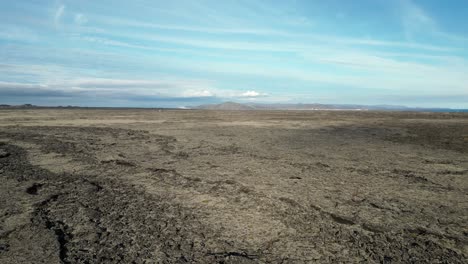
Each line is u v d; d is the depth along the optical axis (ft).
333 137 48.49
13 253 12.62
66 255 12.50
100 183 22.66
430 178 24.61
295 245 13.61
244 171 26.27
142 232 14.66
